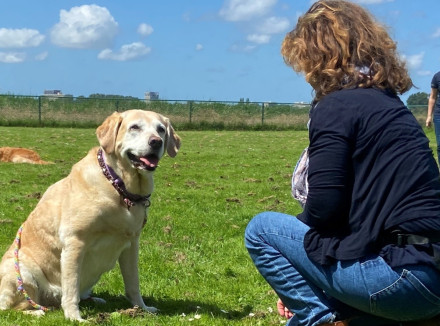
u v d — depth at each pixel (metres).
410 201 1.97
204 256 4.44
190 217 5.80
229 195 7.25
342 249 2.06
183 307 3.31
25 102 22.81
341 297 2.15
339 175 2.02
